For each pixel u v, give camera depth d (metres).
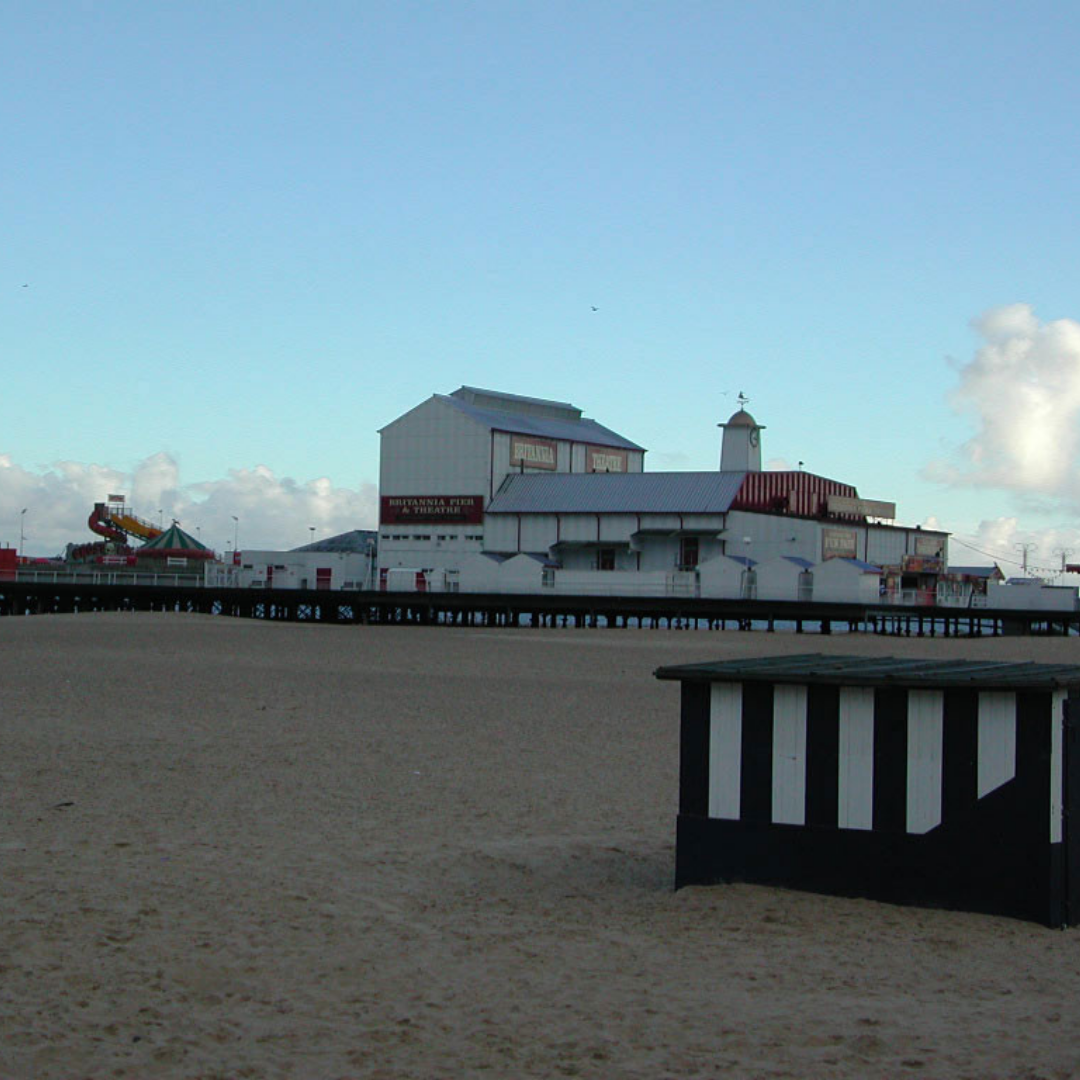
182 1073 7.91
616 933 11.19
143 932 10.87
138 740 23.30
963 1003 9.29
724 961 10.26
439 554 90.31
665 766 21.50
